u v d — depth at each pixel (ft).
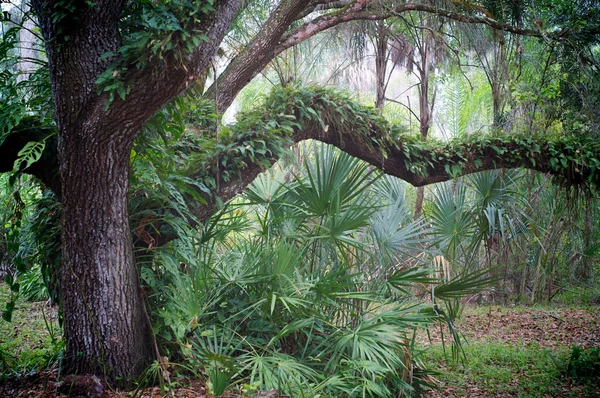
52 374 15.47
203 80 16.51
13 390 14.73
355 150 20.31
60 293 16.42
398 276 17.01
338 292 16.79
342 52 39.19
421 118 42.57
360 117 19.30
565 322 34.78
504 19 32.27
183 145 18.54
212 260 17.28
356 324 16.62
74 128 13.50
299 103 18.29
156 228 16.31
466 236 22.94
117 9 13.42
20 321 27.14
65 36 13.03
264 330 16.07
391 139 20.25
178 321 14.73
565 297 42.91
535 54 38.40
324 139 19.69
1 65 15.49
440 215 22.09
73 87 13.25
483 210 23.29
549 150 22.45
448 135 48.67
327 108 18.93
